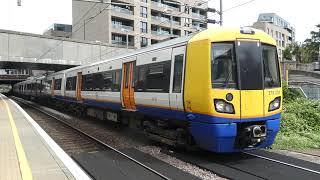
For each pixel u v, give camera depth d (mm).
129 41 78375
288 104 19641
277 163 9719
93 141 13766
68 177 7676
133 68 14102
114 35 76250
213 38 9688
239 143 9922
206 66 9602
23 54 40406
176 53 10938
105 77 17406
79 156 11062
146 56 12969
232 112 9586
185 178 8320
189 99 10133
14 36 39812
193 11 85688
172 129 11633
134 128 14797
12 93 95562
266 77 10211
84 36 81125
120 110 15469
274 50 10516
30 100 52031
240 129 9859
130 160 10344
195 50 10008
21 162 8891
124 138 14297
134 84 13836
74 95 23891
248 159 10227
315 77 47594
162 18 83500
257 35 10227
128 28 77812
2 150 10547
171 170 9086
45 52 41844
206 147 10000
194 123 10109
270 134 10211
